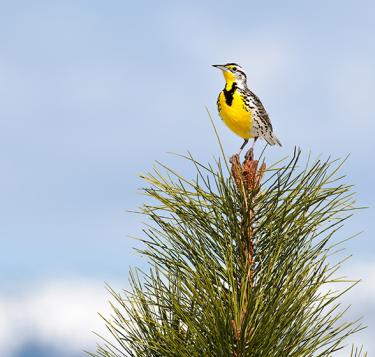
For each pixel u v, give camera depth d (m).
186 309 6.13
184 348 5.86
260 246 6.36
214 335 5.77
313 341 5.79
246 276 6.13
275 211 6.28
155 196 6.28
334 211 6.09
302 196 6.17
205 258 6.19
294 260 6.06
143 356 6.19
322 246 6.03
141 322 6.21
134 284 6.27
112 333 6.18
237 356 5.81
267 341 5.73
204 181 6.26
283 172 6.20
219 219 6.25
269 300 5.87
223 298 6.08
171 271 6.25
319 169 6.15
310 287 5.84
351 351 5.74
